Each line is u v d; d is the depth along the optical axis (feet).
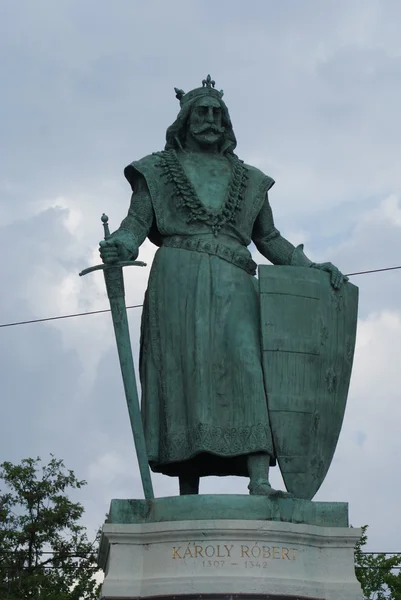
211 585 25.67
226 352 28.94
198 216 30.17
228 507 26.78
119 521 27.02
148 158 30.96
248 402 28.45
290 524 26.43
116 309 28.19
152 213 30.55
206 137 31.04
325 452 29.07
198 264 29.63
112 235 29.53
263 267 29.43
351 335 30.09
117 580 26.14
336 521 27.35
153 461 29.01
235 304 29.35
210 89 31.45
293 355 28.96
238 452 28.25
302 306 29.37
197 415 28.45
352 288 30.30
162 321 29.60
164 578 25.95
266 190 31.27
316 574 26.63
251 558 26.05
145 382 29.78
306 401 28.86
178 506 26.86
